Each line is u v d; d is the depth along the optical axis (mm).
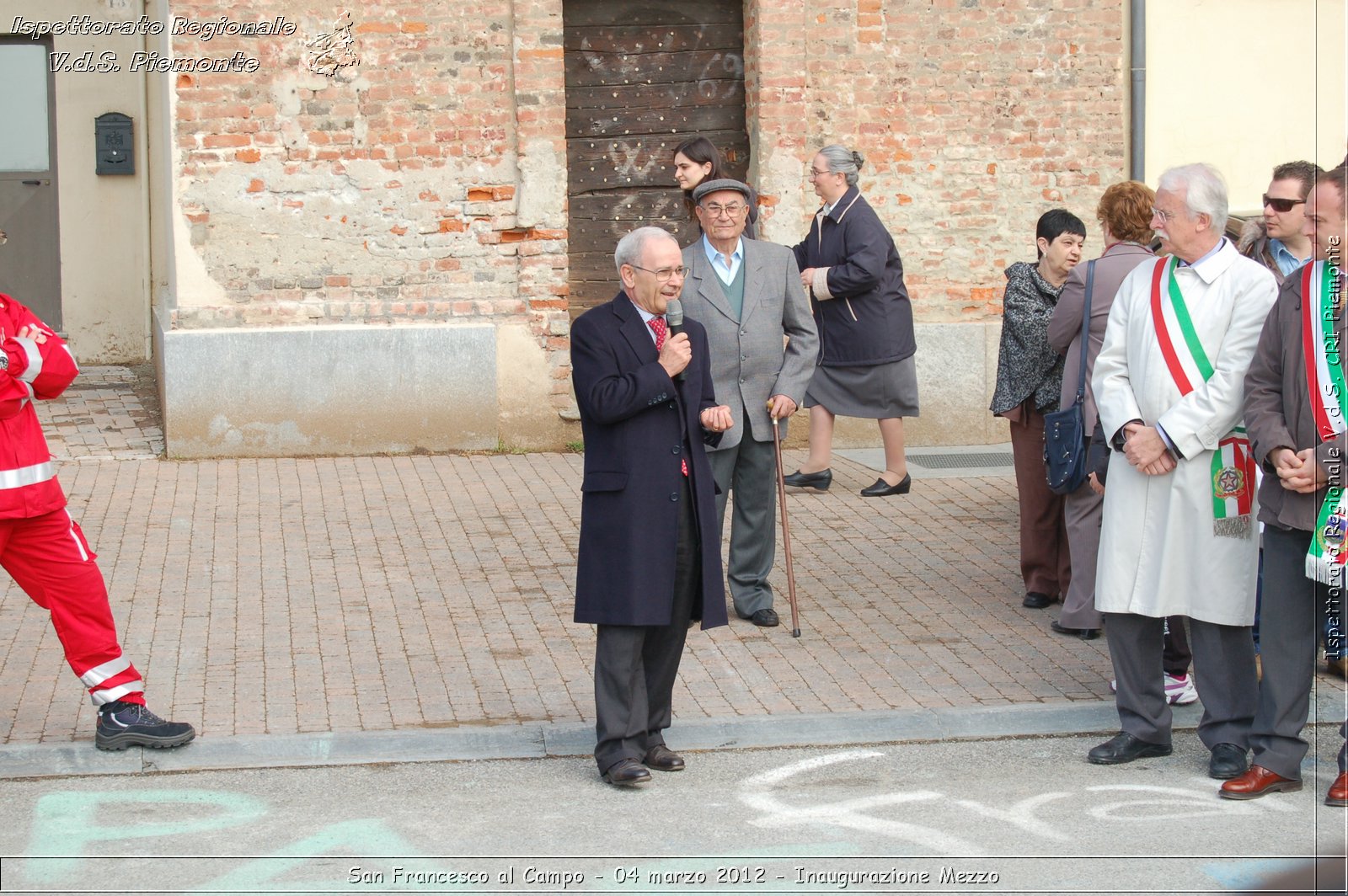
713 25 11047
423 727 5781
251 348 10234
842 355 9648
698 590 5387
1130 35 11094
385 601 7348
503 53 10477
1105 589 5508
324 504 9117
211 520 8711
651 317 5320
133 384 11820
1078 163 11203
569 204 10984
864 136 11000
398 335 10430
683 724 5824
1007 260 11227
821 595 7598
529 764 5543
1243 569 5359
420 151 10469
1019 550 8414
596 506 5238
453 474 9969
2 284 12297
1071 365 6477
